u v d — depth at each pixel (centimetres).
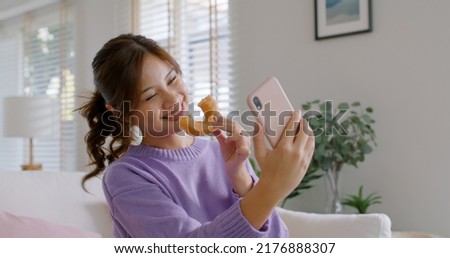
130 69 81
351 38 210
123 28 307
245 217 67
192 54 274
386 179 201
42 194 174
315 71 222
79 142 332
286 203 235
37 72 376
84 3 330
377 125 203
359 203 188
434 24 187
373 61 203
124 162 87
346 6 210
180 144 96
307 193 227
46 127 302
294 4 229
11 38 405
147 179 84
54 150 361
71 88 343
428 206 189
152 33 297
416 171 192
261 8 242
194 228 72
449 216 183
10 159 406
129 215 77
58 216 172
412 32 192
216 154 100
